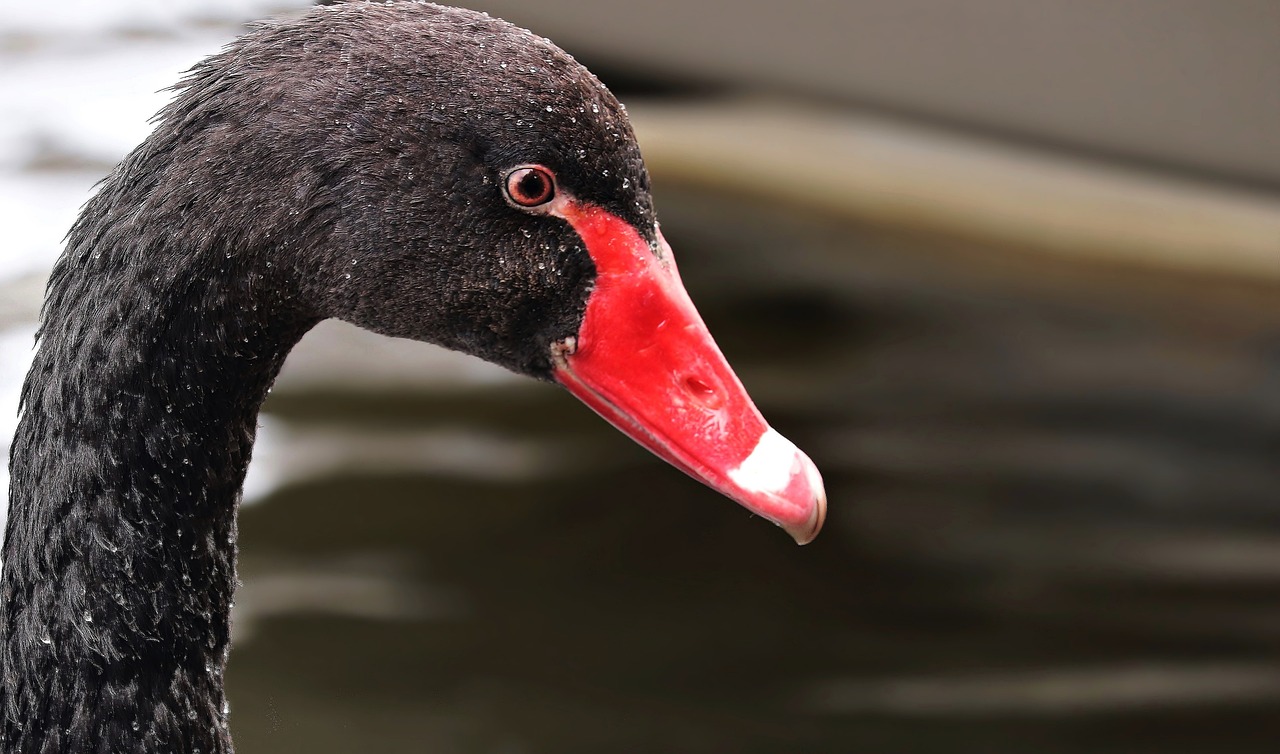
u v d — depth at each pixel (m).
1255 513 9.77
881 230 13.38
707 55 14.28
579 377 4.70
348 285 4.38
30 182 11.22
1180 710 8.05
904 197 13.52
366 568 8.83
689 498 9.73
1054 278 12.79
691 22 13.98
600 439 10.30
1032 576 9.10
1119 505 9.88
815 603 8.82
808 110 14.56
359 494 9.49
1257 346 11.80
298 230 4.23
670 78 14.64
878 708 7.99
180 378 4.29
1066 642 8.54
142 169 4.21
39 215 10.76
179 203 4.14
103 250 4.23
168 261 4.16
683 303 4.67
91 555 4.41
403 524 9.21
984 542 9.44
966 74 13.77
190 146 4.16
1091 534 9.58
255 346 4.36
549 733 7.61
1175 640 8.62
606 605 8.70
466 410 10.55
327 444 10.02
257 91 4.17
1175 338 11.95
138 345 4.23
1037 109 13.69
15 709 4.52
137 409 4.30
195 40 13.11
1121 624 8.76
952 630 8.66
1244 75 12.84
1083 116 13.55
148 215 4.16
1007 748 7.57
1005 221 13.33
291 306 4.36
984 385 11.16
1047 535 9.54
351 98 4.21
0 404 9.14
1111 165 13.71
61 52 12.78
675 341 4.66
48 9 13.30
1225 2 12.59
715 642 8.41
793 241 13.23
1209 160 13.30
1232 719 7.93
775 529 9.51
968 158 14.02
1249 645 8.55
